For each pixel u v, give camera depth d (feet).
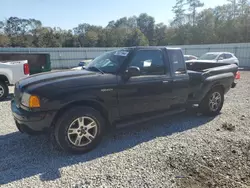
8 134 12.78
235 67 18.33
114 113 11.18
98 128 10.72
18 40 165.27
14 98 11.32
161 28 250.98
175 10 190.29
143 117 12.44
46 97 9.33
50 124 9.60
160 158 9.80
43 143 11.46
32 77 11.52
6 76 23.18
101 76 10.82
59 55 86.99
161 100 12.91
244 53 79.87
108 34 202.39
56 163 9.43
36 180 8.17
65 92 9.64
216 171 8.78
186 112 17.19
